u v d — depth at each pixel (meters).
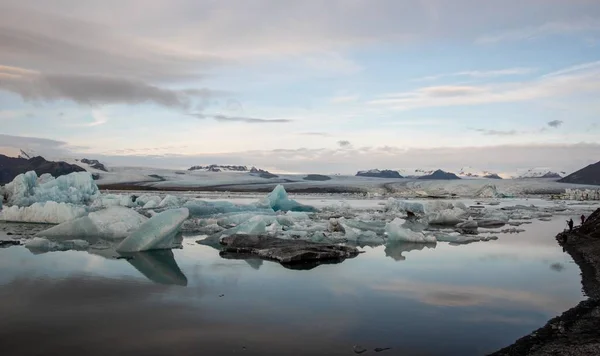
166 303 9.95
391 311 9.47
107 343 7.51
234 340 7.68
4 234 22.83
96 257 16.09
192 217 33.19
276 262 15.38
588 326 8.46
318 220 33.22
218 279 12.51
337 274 13.33
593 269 14.34
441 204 40.22
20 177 39.47
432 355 7.07
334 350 7.26
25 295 10.55
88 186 43.56
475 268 14.46
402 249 19.16
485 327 8.45
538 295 10.92
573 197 94.81
